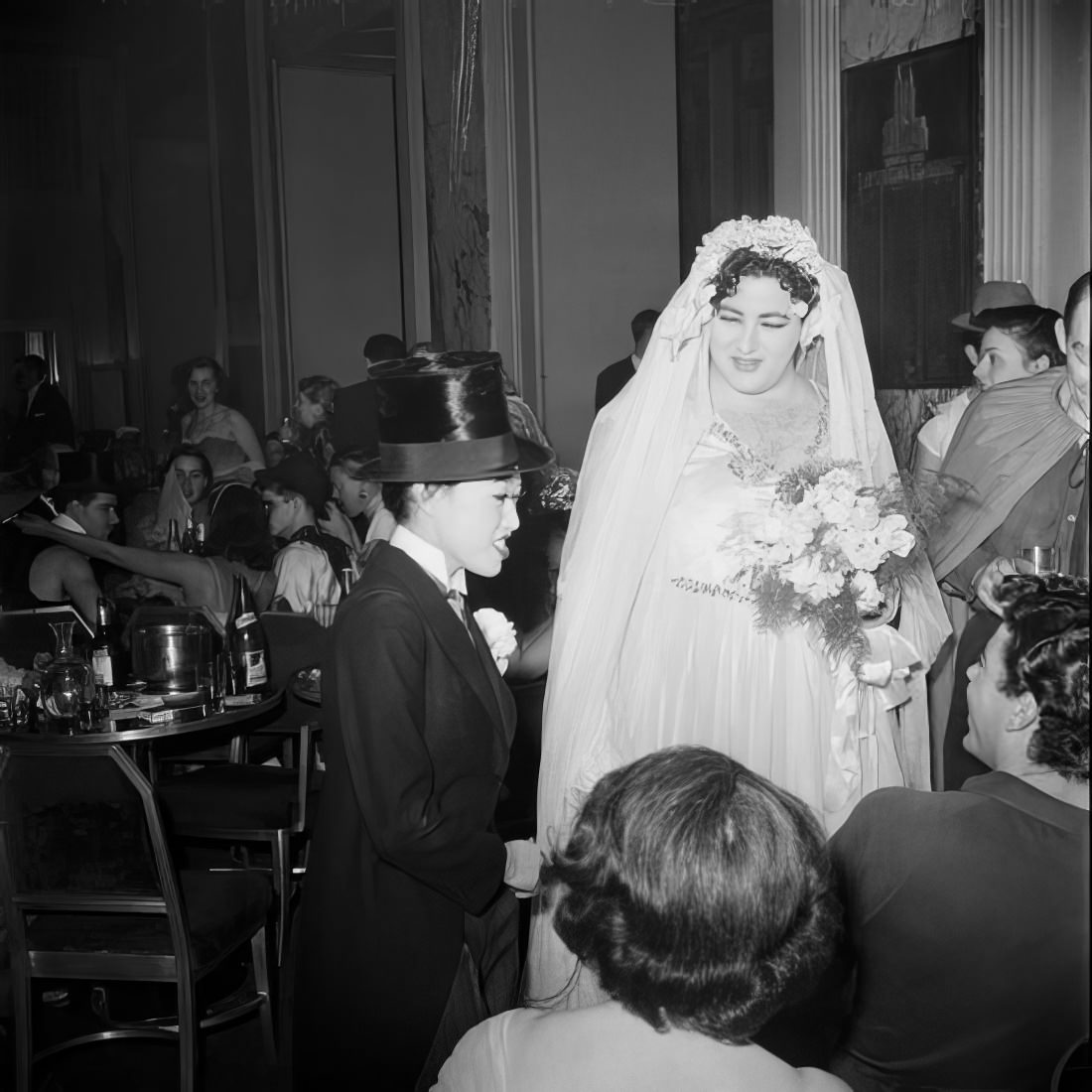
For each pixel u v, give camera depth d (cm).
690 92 643
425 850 193
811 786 258
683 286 266
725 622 263
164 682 366
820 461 265
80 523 640
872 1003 147
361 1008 201
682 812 110
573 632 274
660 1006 109
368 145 1045
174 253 1128
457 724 203
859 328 272
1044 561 258
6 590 477
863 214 455
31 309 1151
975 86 405
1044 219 389
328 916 203
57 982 346
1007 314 348
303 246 1034
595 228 666
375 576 204
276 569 523
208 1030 327
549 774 277
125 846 274
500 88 674
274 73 1001
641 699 270
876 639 256
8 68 1117
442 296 770
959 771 201
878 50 443
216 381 932
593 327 671
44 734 327
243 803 370
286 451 909
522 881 216
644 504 267
